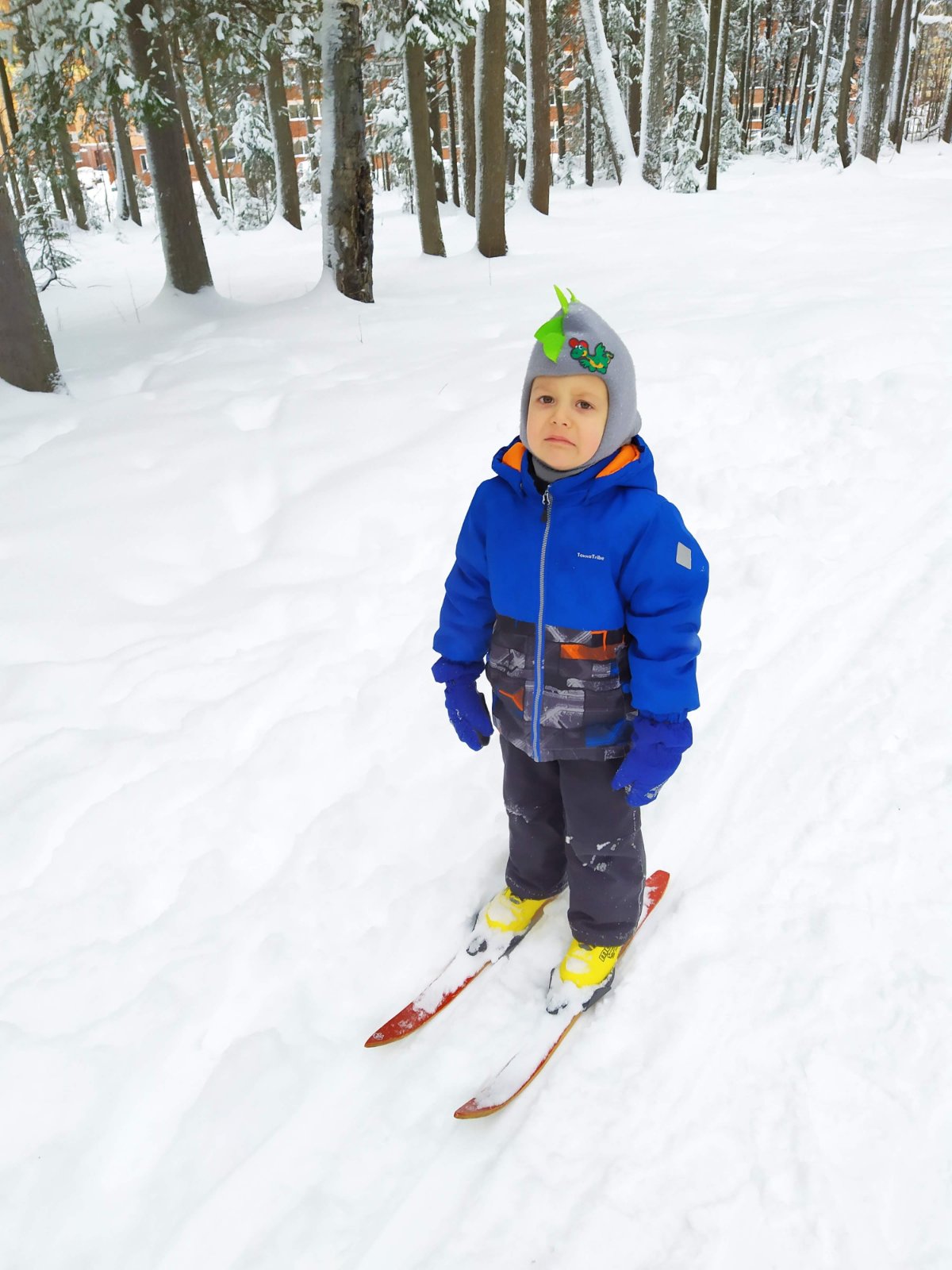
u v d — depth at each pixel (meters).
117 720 2.85
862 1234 1.45
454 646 1.84
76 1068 1.79
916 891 2.09
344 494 4.02
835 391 4.71
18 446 4.70
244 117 25.86
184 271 8.71
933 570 3.39
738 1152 1.58
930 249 8.68
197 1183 1.61
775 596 3.36
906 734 2.61
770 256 9.50
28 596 3.39
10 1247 1.53
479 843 2.38
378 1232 1.52
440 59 20.33
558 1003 1.86
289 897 2.21
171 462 4.34
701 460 4.38
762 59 40.62
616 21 26.47
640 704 1.56
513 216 17.30
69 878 2.29
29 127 8.12
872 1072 1.69
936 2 42.25
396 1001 1.97
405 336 6.93
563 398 1.45
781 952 1.97
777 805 2.41
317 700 2.92
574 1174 1.58
